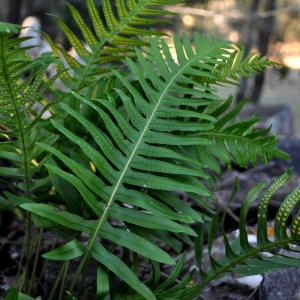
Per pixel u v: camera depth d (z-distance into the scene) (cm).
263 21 434
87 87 99
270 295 88
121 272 71
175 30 430
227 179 160
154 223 74
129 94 90
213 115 88
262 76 483
